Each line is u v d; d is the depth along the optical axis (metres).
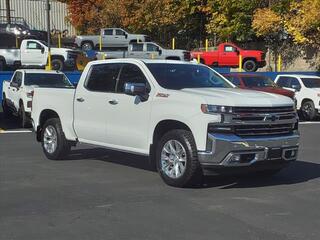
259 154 7.81
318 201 7.35
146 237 5.71
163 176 8.32
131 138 8.93
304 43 34.34
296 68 39.09
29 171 9.57
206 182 8.58
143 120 8.67
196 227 6.08
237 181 8.70
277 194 7.77
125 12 46.25
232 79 19.48
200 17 47.41
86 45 42.19
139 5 45.81
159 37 48.81
